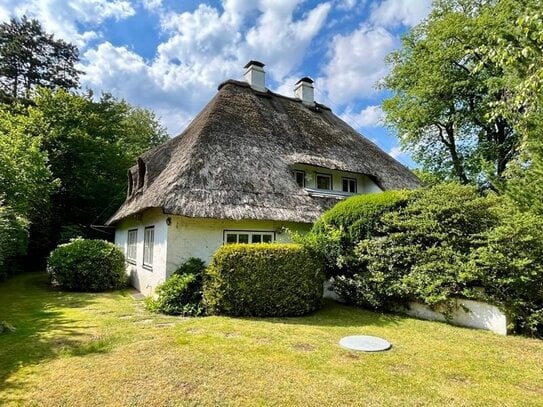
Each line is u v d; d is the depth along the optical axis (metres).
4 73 25.11
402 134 20.91
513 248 6.66
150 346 5.32
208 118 12.58
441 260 7.50
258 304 7.66
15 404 3.52
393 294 8.10
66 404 3.53
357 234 8.92
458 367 4.71
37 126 19.77
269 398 3.68
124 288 12.74
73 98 22.20
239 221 10.62
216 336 5.90
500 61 6.16
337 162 14.13
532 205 7.21
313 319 7.51
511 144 16.56
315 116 17.62
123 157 24.25
